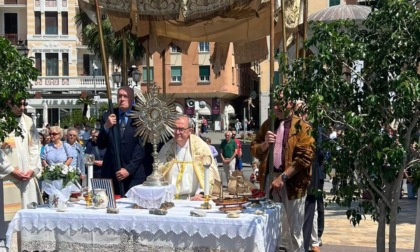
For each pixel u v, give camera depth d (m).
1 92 8.27
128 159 8.16
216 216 6.42
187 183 7.68
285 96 6.03
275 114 7.44
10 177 8.98
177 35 10.83
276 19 8.59
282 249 7.99
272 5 7.70
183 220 6.41
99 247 6.68
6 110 8.55
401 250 9.69
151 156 8.13
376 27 5.84
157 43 11.00
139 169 8.08
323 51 5.77
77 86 50.53
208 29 10.56
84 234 6.72
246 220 6.23
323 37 5.87
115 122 8.15
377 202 6.21
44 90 50.47
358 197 6.18
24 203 9.11
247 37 10.27
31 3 52.16
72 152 12.04
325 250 9.66
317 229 9.52
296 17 8.47
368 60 5.71
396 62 5.76
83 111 37.84
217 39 10.58
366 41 5.99
